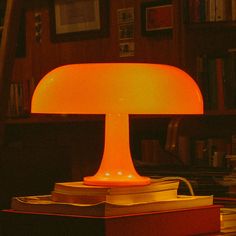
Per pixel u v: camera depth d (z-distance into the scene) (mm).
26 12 4684
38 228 1481
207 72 3383
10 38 2820
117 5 4219
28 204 1525
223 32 3600
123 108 1445
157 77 1485
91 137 4320
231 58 3330
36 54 4645
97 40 4324
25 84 4402
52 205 1478
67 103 1469
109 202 1426
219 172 2650
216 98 3361
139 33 4133
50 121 4188
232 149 3340
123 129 1583
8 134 4633
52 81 1518
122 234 1388
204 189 2654
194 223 1538
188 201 1549
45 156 2691
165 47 4008
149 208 1465
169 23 3980
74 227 1412
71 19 4434
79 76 1469
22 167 2590
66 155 2799
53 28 4527
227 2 3346
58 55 4527
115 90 1443
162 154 3562
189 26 3375
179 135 3408
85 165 4340
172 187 1574
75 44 4438
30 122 4281
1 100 2750
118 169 1557
